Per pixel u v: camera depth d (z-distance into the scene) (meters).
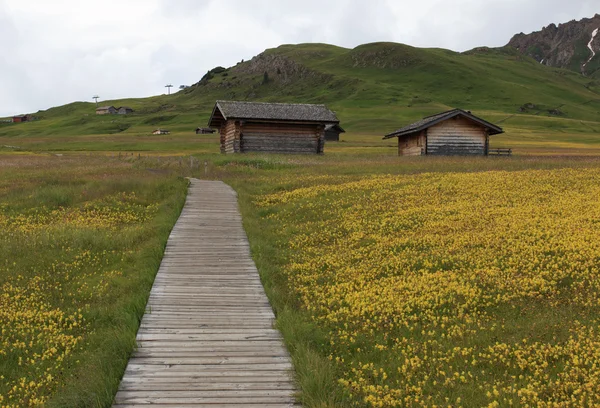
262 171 35.81
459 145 49.00
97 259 15.94
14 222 20.48
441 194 24.28
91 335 10.90
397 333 10.94
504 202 21.88
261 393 8.46
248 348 10.15
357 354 10.06
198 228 19.86
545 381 8.60
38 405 8.23
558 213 19.38
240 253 16.80
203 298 12.86
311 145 48.03
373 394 8.46
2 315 11.84
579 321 10.61
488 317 11.33
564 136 122.69
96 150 86.25
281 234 19.31
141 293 12.70
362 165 37.53
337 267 15.38
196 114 194.88
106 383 8.45
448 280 13.45
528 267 13.73
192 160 39.88
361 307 12.06
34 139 120.38
